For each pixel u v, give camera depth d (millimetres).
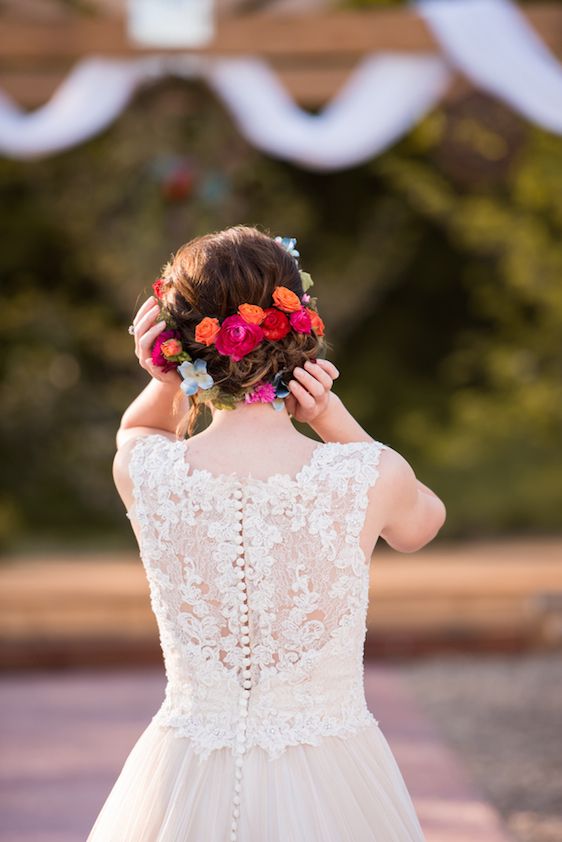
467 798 5711
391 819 2449
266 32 8227
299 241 18062
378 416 19234
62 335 16141
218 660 2422
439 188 14094
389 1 14297
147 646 8961
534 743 6809
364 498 2422
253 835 2336
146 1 8211
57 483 17344
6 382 16906
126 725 7176
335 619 2410
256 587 2387
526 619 9172
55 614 9273
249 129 9031
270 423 2512
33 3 8578
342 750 2422
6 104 8867
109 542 15828
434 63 8336
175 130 9523
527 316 17172
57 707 7703
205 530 2414
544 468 16141
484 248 15117
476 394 18984
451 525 15406
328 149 8953
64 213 13250
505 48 7750
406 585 9492
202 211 9977
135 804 2473
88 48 8273
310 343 2518
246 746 2377
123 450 2613
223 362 2461
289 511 2398
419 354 19734
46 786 5914
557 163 12078
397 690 8180
